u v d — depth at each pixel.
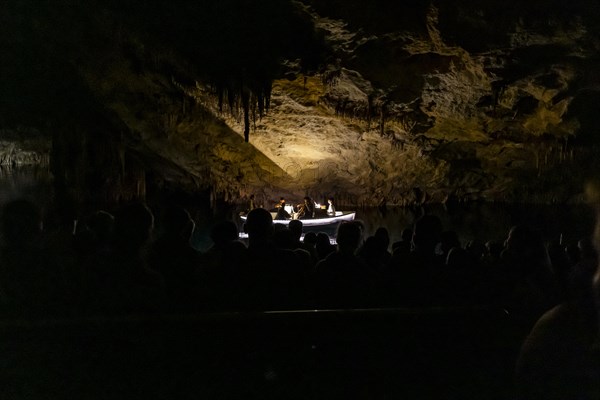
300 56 8.94
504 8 7.43
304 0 7.73
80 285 2.76
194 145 13.47
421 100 10.48
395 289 3.19
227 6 8.01
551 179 14.34
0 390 2.09
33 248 2.76
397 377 2.28
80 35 9.39
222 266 3.15
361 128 11.88
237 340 2.21
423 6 7.82
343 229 3.22
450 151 13.81
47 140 16.25
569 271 3.43
